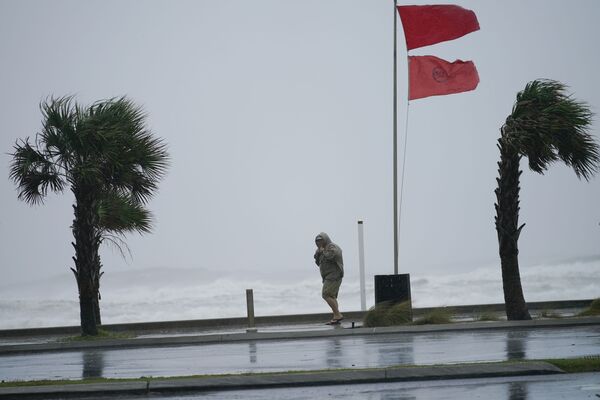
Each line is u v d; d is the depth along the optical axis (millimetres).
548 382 25453
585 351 32312
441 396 23781
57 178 50188
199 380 27016
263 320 59188
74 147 48594
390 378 27266
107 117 49656
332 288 51000
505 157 47562
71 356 40250
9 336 58562
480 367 27312
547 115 45625
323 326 51625
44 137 49250
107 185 51531
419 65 52188
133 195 53438
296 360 33594
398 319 47750
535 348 34062
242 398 24938
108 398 26203
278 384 27078
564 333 40719
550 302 63250
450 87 52000
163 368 32969
